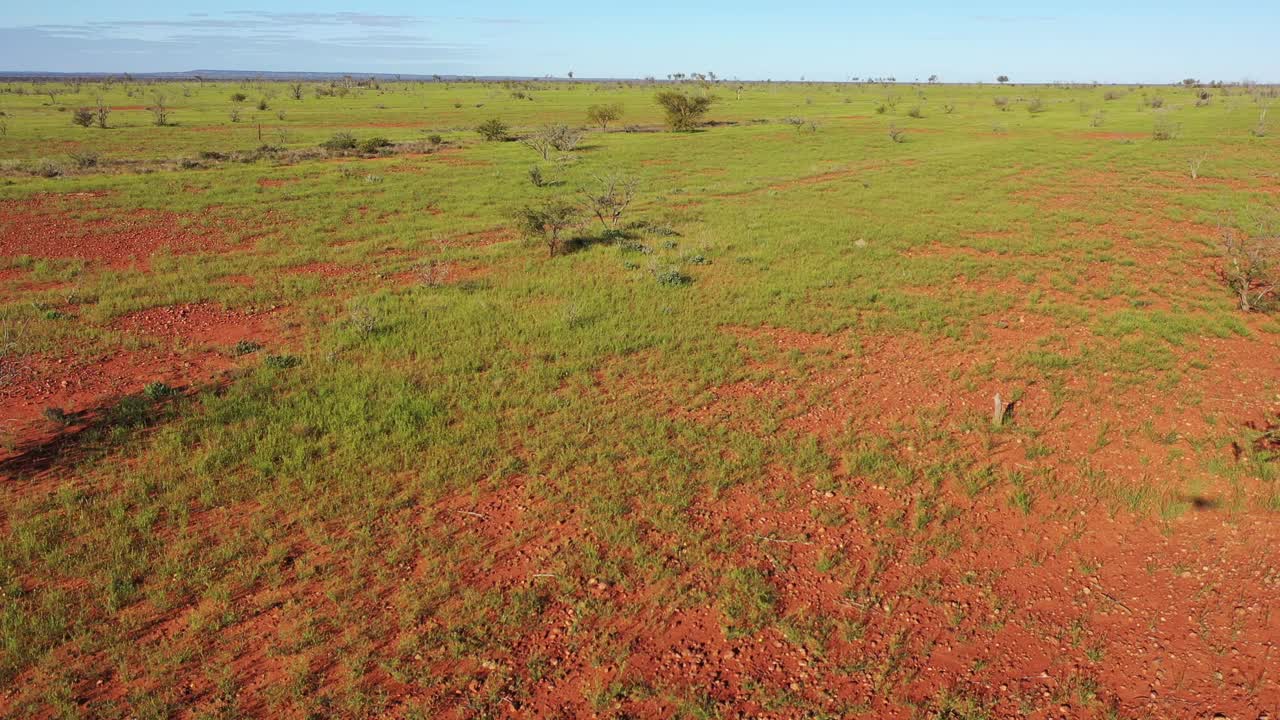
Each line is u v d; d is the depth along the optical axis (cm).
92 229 2320
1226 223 2366
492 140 5756
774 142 5578
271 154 4525
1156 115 6912
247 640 648
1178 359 1302
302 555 764
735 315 1549
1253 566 760
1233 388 1180
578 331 1437
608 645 657
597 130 6688
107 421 1020
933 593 731
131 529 792
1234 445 998
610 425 1062
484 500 875
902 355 1358
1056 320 1527
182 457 932
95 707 575
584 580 741
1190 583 745
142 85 18200
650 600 714
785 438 1030
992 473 955
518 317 1523
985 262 1989
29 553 735
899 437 1047
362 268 1961
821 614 704
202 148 5053
